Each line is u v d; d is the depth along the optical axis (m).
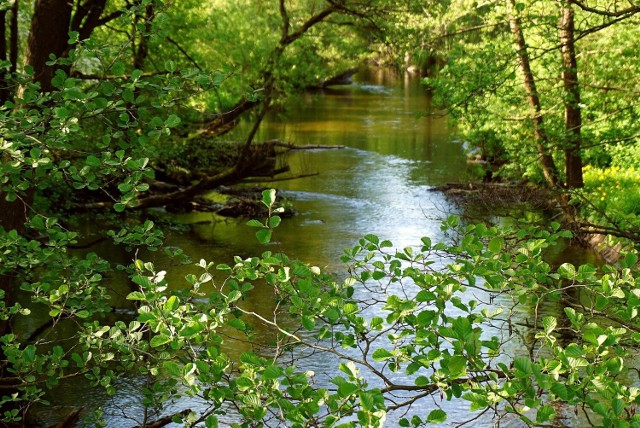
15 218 8.65
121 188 5.13
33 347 5.55
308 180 25.92
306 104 45.84
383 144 32.78
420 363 4.04
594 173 20.97
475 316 4.48
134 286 14.52
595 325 4.05
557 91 16.53
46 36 9.56
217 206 21.73
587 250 15.91
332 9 17.53
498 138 21.12
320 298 4.44
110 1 16.98
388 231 19.31
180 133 18.84
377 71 69.75
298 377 3.75
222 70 5.82
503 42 13.02
